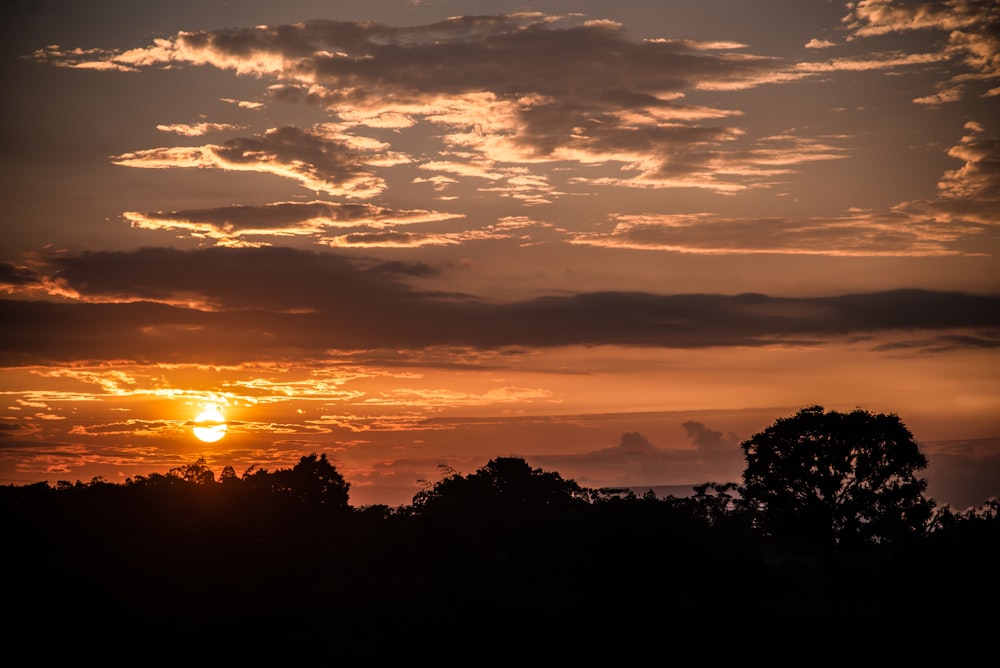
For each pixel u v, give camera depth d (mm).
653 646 100812
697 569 109375
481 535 118250
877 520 109188
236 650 94562
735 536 114188
